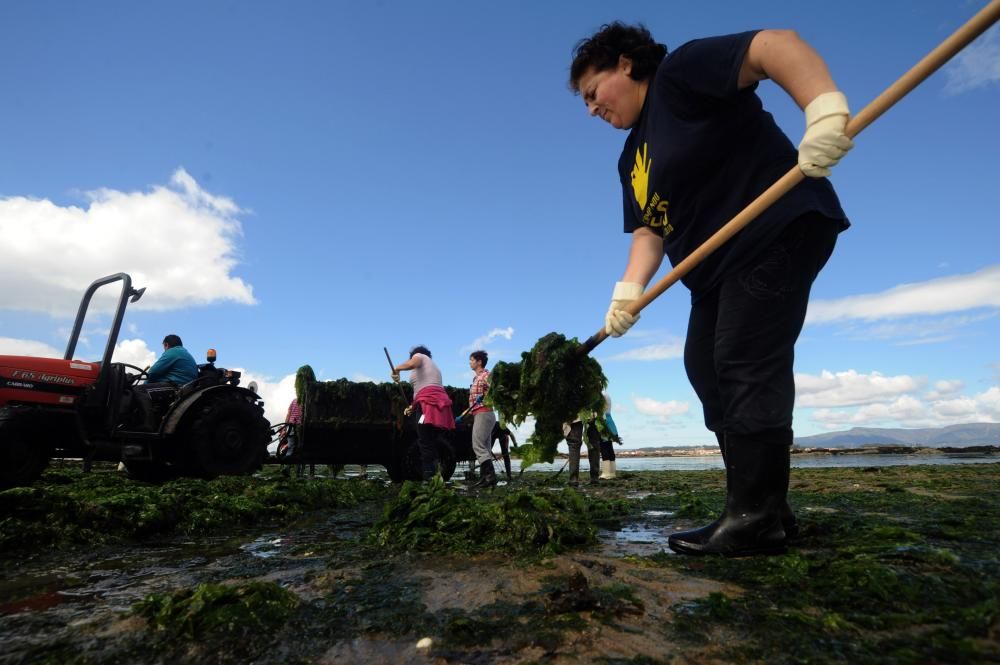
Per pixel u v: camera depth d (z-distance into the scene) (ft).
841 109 5.94
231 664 4.43
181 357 25.49
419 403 24.72
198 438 22.45
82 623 5.48
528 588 6.19
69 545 10.40
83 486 17.95
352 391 28.14
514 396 12.68
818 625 4.65
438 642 4.70
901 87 5.50
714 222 7.73
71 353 22.09
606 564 7.14
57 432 20.08
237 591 5.62
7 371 19.62
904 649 4.06
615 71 8.37
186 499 13.75
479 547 8.56
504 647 4.54
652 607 5.31
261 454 24.38
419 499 10.64
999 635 4.24
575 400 11.66
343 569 7.52
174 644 4.83
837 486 18.70
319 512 16.16
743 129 7.43
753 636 4.50
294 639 4.90
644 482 25.98
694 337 8.71
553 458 12.29
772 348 7.06
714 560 6.99
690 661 4.11
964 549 6.92
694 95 7.37
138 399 22.82
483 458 24.14
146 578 7.68
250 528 13.17
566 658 4.25
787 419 7.05
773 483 7.14
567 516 9.39
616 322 9.50
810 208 6.89
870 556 6.44
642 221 9.21
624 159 9.25
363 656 4.50
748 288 7.11
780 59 6.40
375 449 28.48
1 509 10.74
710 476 30.40
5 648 4.85
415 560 8.00
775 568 6.32
